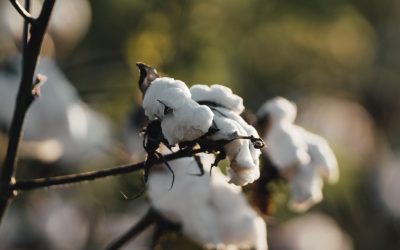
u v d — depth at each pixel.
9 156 3.36
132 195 4.70
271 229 6.63
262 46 7.93
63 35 6.18
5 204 3.36
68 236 6.54
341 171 6.95
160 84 2.83
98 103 6.41
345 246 7.22
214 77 6.76
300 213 5.97
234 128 2.81
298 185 4.00
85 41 7.14
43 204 6.53
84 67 6.93
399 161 9.03
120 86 6.55
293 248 6.59
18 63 5.30
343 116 8.77
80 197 6.31
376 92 9.79
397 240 8.21
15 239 6.56
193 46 6.68
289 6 7.96
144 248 5.82
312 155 4.07
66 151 5.56
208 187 4.02
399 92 9.95
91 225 5.99
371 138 9.02
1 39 5.66
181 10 6.77
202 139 2.81
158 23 6.71
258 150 2.88
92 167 5.72
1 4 5.75
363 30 9.23
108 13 7.22
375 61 9.94
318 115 8.45
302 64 8.59
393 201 8.30
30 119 5.30
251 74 7.84
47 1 3.30
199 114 2.75
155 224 4.05
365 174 8.34
